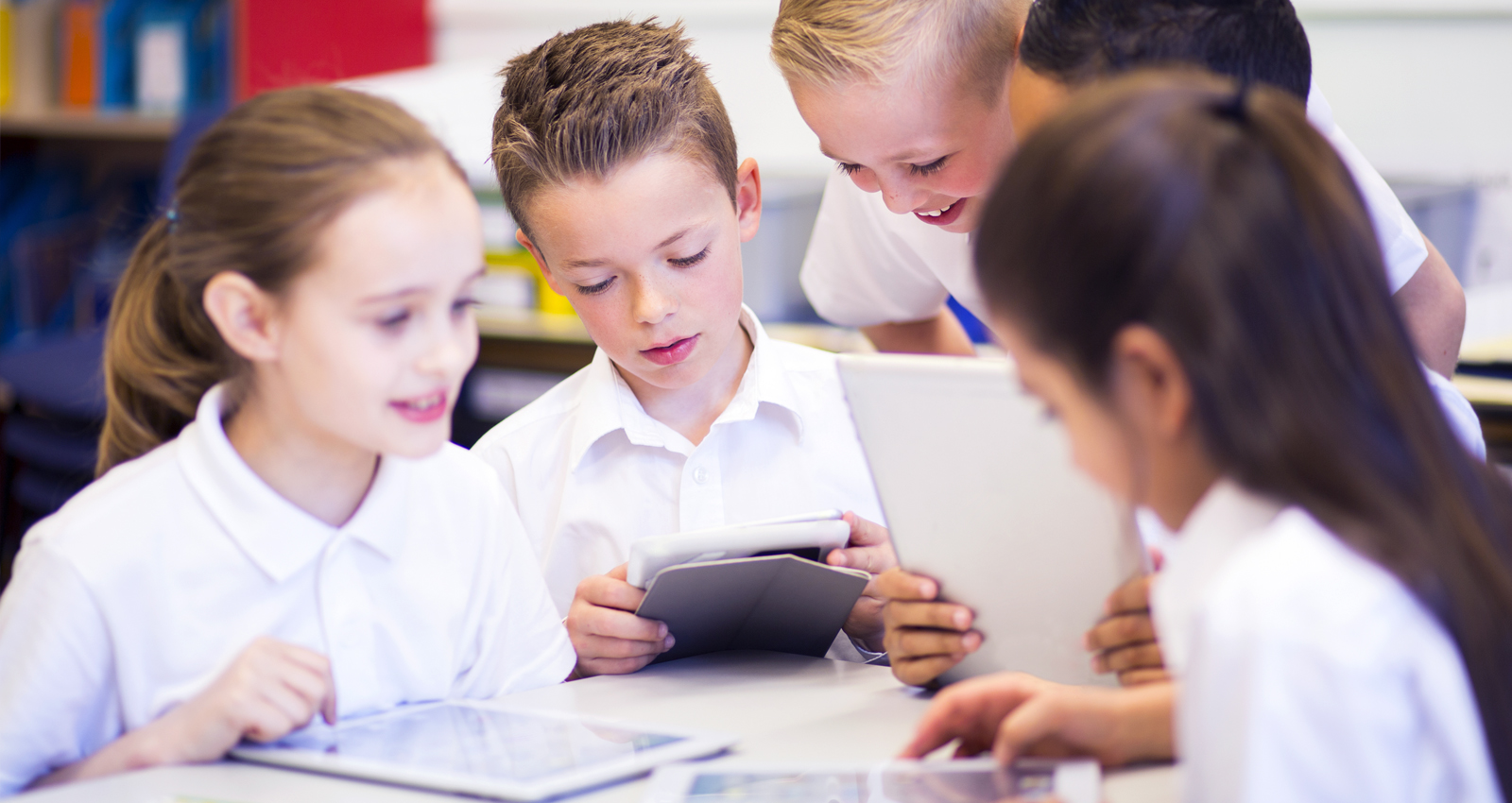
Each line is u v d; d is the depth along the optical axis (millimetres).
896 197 1316
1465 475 666
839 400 1488
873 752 871
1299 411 620
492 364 2744
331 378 877
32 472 2652
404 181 871
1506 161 2264
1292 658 593
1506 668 639
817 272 1911
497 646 1114
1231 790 599
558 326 2676
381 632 1014
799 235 2650
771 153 2928
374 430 888
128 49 3465
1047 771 774
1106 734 792
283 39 3172
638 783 813
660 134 1245
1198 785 622
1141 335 626
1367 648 591
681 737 889
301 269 861
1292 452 626
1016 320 667
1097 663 953
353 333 867
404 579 1032
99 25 3434
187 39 3354
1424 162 2350
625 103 1236
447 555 1067
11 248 3602
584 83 1258
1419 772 609
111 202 3658
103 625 916
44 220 3689
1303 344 620
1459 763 606
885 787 759
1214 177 625
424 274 868
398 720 959
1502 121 2326
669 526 1433
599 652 1132
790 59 1283
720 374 1453
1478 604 629
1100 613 948
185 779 827
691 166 1261
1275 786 589
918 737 831
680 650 1183
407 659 1026
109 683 931
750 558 1071
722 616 1145
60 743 912
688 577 1057
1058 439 894
